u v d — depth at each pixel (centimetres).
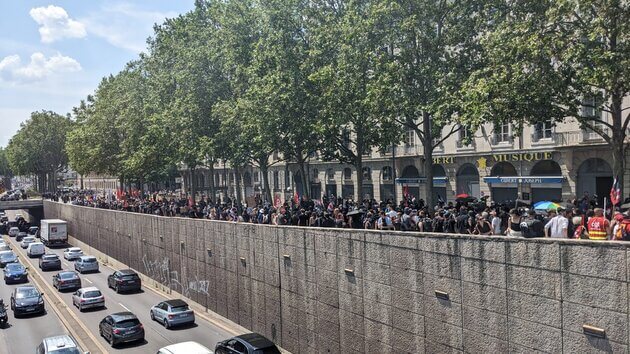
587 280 1124
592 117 2256
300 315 2175
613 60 1958
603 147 3356
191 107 4656
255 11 4100
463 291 1425
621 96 2139
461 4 2795
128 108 6309
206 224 3042
